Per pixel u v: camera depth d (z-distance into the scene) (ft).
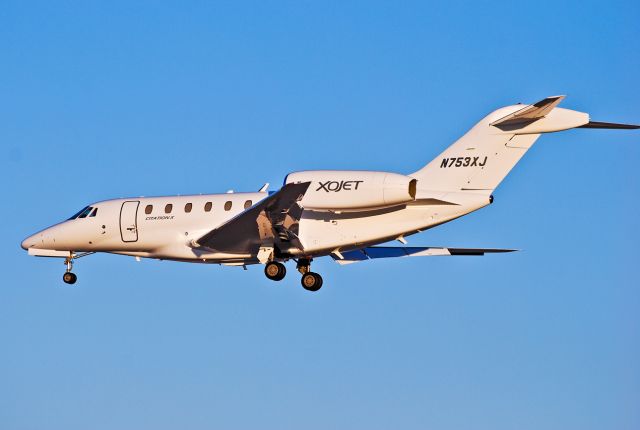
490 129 261.44
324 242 270.87
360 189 257.14
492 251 288.71
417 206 265.13
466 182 263.08
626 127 251.60
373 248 291.58
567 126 253.65
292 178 263.29
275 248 274.16
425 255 288.51
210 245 274.77
